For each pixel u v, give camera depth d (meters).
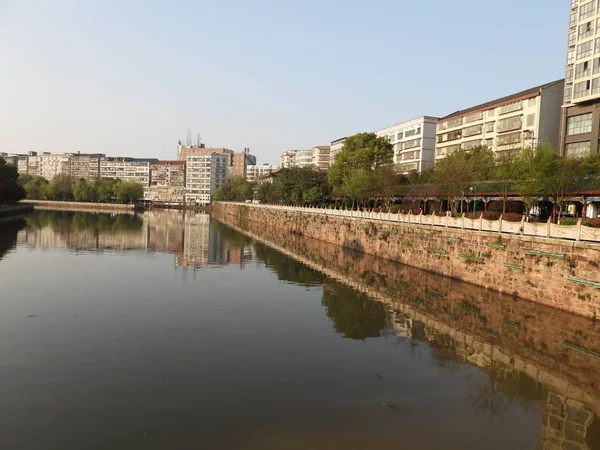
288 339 22.56
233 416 14.62
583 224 28.19
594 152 53.94
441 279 37.38
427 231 41.56
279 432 13.76
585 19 62.06
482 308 28.75
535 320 26.06
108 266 42.22
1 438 12.93
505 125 82.81
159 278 37.22
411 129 115.69
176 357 19.58
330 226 68.06
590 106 61.69
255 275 40.38
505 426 14.61
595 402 16.48
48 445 12.66
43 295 29.80
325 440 13.42
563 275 26.14
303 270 43.78
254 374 18.06
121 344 20.95
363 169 76.12
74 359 18.97
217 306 28.56
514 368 19.55
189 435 13.41
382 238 50.84
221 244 65.94
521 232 30.23
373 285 36.72
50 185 190.12
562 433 14.25
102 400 15.41
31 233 69.62
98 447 12.65
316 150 184.25
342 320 26.28
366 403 15.88
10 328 22.75
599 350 21.72
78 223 94.62
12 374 17.30
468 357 20.78
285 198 114.06
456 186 51.50
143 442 12.96
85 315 25.45
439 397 16.58
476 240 34.53
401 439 13.65
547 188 37.75
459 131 97.06
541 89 75.38
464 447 13.34
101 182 191.50
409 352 21.22
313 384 17.31
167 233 81.69
